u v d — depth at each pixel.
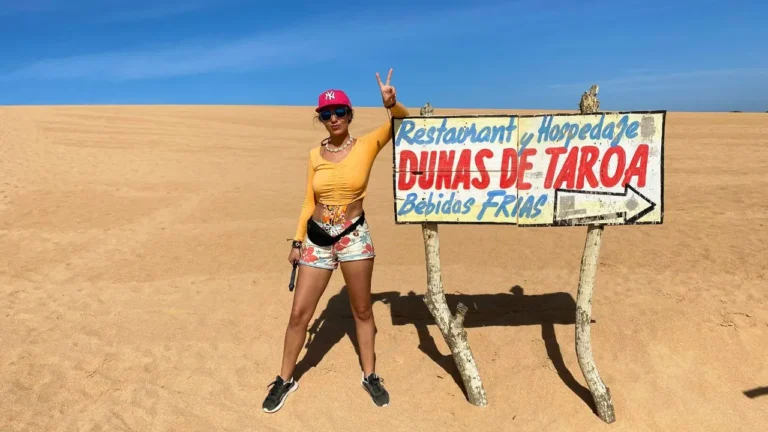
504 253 7.16
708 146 17.30
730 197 10.34
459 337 3.64
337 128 3.27
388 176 14.12
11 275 6.54
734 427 3.53
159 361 4.32
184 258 7.16
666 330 4.52
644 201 3.26
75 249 7.61
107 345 4.61
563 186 3.33
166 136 18.75
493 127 3.36
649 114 3.19
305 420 3.57
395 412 3.66
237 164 14.87
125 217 9.28
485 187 3.41
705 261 6.39
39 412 3.59
